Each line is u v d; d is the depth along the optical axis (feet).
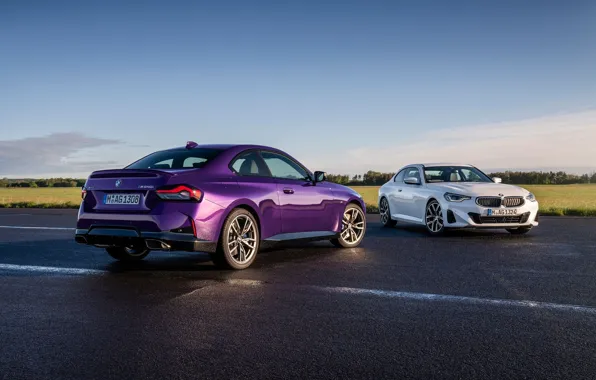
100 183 18.20
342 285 15.72
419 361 9.18
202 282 16.21
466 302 13.55
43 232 32.83
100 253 22.90
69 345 10.03
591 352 9.67
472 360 9.23
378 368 8.84
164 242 16.89
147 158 20.27
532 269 18.62
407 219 34.58
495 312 12.57
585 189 164.76
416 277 17.04
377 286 15.57
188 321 11.72
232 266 18.40
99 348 9.84
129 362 9.11
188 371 8.69
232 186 18.70
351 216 25.17
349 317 12.07
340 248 24.64
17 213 57.77
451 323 11.58
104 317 12.07
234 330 11.03
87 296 14.25
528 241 27.50
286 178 21.68
